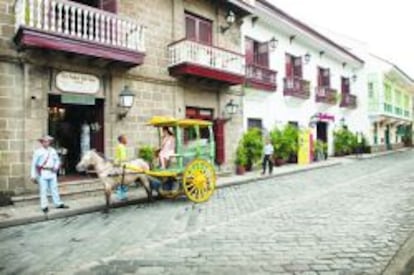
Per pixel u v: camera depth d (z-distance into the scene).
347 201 10.62
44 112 11.55
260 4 20.23
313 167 20.97
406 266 5.46
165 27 15.33
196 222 8.56
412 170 18.98
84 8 11.73
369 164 23.38
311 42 25.91
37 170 9.71
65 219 9.34
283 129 22.14
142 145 14.24
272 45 21.61
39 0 10.69
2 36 10.79
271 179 16.69
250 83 19.81
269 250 6.36
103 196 11.94
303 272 5.33
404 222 8.01
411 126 50.50
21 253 6.53
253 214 9.23
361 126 35.03
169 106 15.40
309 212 9.29
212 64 16.14
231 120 18.66
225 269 5.54
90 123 13.52
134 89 14.08
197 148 11.66
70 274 5.47
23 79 11.14
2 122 10.72
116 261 5.99
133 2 14.09
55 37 10.98
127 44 13.00
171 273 5.43
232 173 17.98
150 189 11.41
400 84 43.03
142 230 7.95
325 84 28.97
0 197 10.55
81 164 10.29
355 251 6.17
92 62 12.63
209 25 17.73
